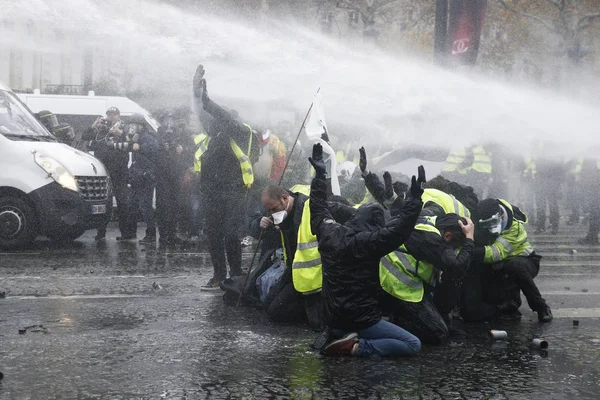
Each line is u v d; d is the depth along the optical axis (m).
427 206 7.56
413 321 7.14
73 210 13.75
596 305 9.23
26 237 13.59
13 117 14.27
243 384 5.82
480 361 6.60
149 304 8.76
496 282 8.39
